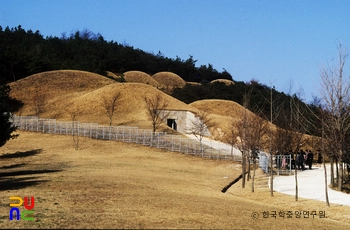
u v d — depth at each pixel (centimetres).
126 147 5194
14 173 3516
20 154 4928
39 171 3584
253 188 2947
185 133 6838
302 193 2881
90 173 3272
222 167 4481
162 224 1410
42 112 7562
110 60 14925
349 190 3050
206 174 3897
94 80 9244
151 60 17062
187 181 3219
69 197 1900
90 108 7350
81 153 4938
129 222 1397
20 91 8538
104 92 7762
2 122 3631
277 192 2909
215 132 6531
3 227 1265
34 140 5625
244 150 3300
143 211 1627
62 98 8200
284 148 4362
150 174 3459
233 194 2864
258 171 4309
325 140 2725
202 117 6606
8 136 3728
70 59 13125
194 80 17112
